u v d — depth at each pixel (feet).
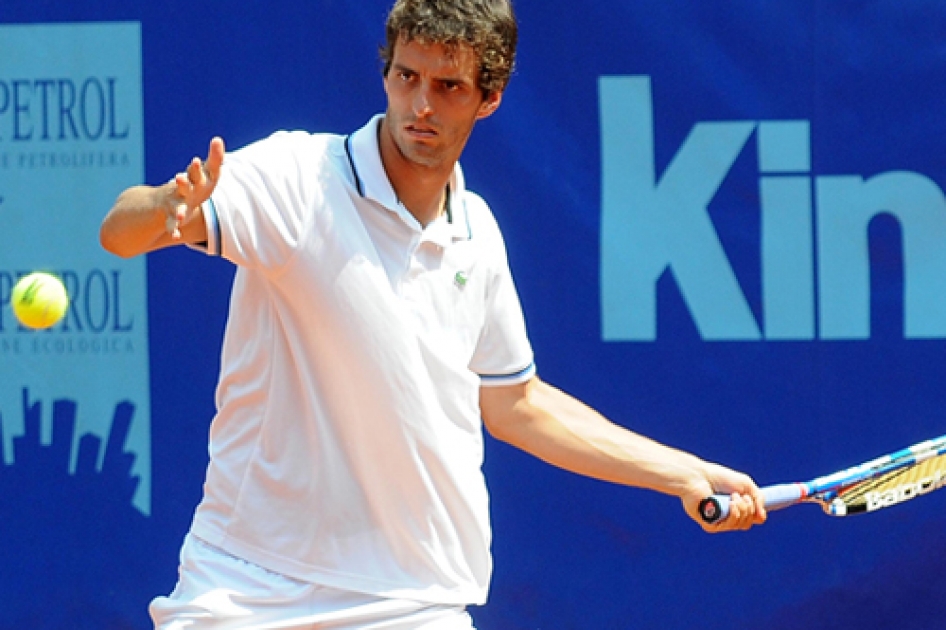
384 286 29.17
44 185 46.57
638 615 46.85
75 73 46.47
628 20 45.88
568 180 46.16
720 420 46.29
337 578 30.04
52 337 46.70
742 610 46.88
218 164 25.79
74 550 46.78
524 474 46.85
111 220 26.50
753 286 46.03
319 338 29.14
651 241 46.16
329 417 29.58
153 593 46.62
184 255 46.60
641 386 46.29
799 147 45.85
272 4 46.34
